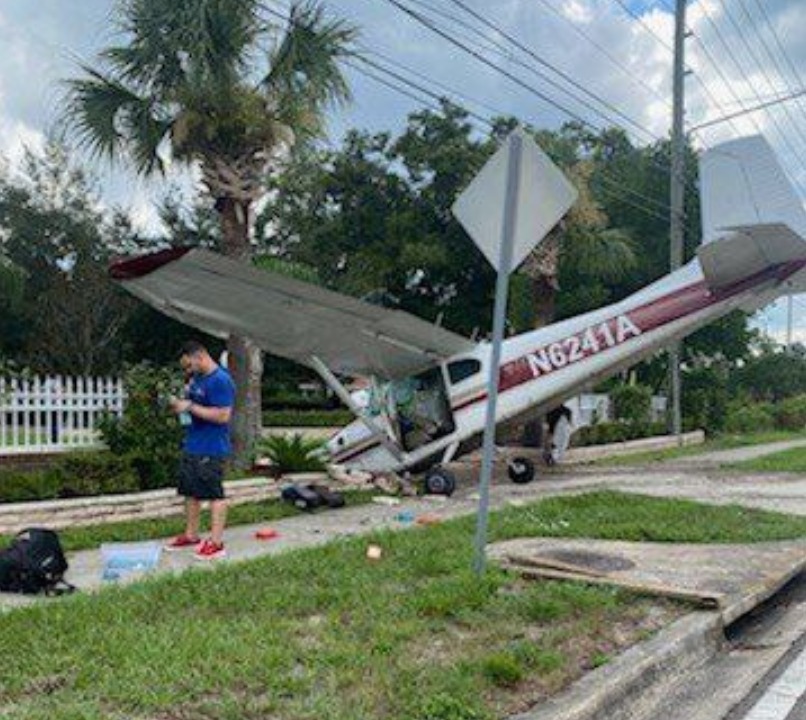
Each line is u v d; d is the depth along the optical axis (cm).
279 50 1502
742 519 1172
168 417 1246
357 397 1608
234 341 1559
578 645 631
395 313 1327
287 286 1252
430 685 524
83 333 3262
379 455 1514
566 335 1603
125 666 527
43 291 3453
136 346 3391
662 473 1852
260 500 1295
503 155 775
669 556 929
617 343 1622
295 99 1515
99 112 1489
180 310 1353
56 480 1121
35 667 525
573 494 1409
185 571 774
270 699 492
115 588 720
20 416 1347
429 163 3266
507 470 1709
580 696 545
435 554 864
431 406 1519
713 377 3297
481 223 784
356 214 3456
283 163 1616
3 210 3797
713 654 699
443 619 653
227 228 1531
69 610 648
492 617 663
